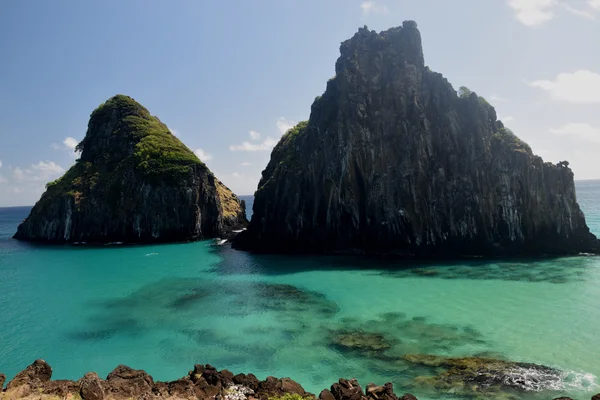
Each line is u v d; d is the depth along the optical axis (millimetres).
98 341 31828
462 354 26984
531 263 57281
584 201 193000
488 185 68250
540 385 22734
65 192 108812
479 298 39781
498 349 27609
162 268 62406
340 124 74875
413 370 25000
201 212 109625
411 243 67000
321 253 72188
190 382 22047
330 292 44094
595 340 28781
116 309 40000
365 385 23484
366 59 80375
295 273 55375
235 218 127125
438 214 68312
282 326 33719
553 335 29844
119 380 21594
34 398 19031
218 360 27734
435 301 39219
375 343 29344
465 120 72750
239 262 66500
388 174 71125
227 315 37125
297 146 85562
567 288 42719
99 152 120625
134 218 101812
